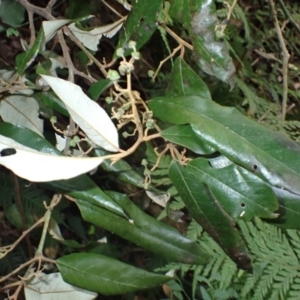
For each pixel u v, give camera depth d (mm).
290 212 653
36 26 1147
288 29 1417
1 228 1247
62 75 1109
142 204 1033
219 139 601
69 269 722
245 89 1138
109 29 804
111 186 1109
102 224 715
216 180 639
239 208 630
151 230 727
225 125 610
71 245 790
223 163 641
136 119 641
